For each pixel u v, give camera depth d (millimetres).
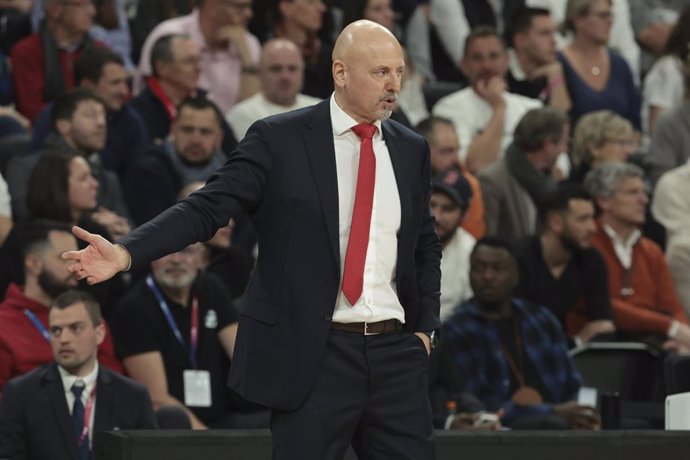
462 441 15703
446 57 40406
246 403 24750
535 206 30844
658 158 34531
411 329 13078
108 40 36344
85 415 20703
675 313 30062
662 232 31922
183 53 31547
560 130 30797
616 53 38000
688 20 38625
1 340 22531
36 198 25141
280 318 12469
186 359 24281
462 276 27922
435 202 27578
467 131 34031
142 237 11844
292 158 12664
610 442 15914
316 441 12344
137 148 30625
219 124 29141
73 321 20484
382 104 12594
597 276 28484
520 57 37219
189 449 15062
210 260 26859
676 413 17812
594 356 26094
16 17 35250
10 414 20500
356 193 12633
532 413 24234
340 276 12555
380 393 12633
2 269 24516
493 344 25391
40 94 32500
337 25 36719
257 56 34938
